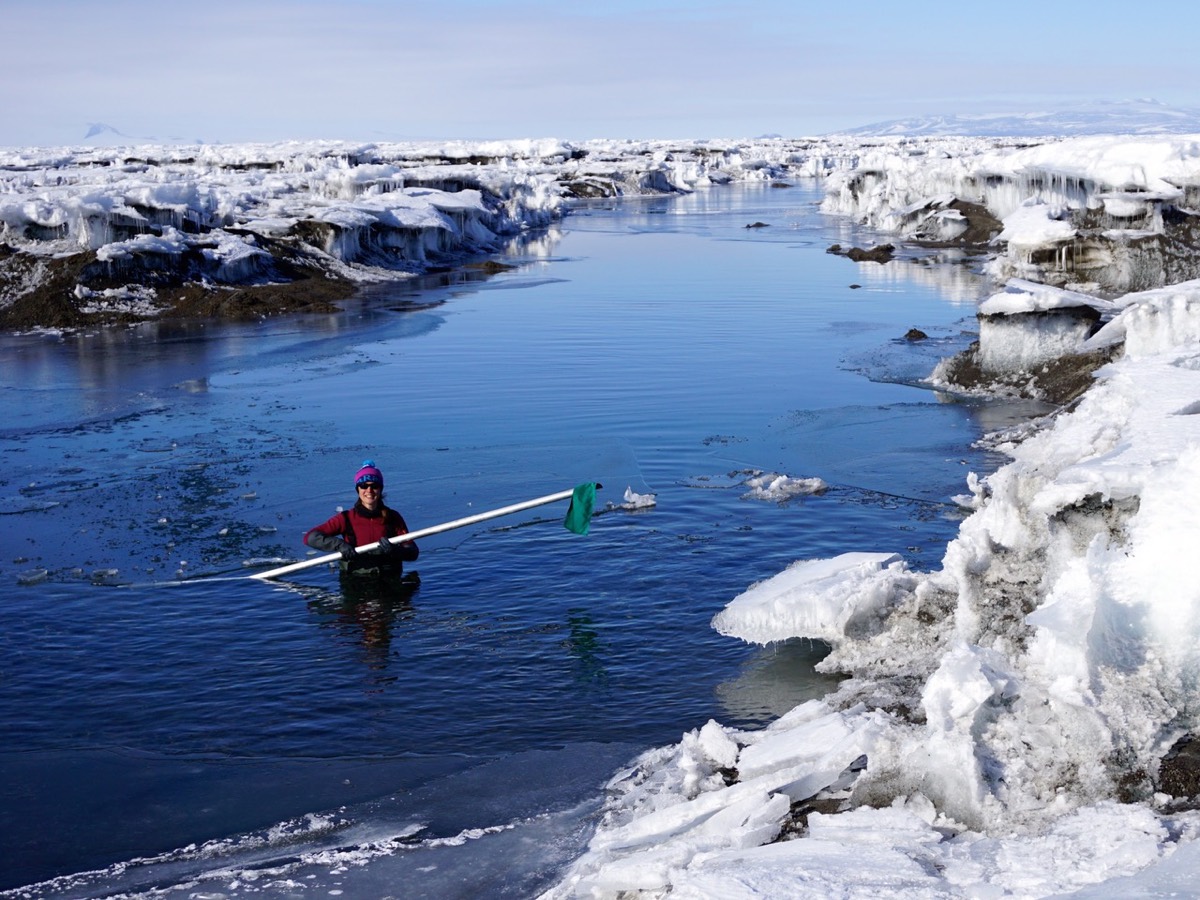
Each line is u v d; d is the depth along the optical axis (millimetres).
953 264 34656
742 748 6535
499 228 49000
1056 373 16328
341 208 36031
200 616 9258
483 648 8508
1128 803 5301
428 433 15086
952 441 14016
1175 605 6215
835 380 18047
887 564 8859
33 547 10945
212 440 14930
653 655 8266
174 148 128125
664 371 18984
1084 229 28234
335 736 7262
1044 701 5891
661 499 11898
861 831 5277
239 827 6258
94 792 6660
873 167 54906
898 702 6684
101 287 26938
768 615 8289
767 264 35906
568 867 5672
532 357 20562
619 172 86875
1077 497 7258
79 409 17000
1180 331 14672
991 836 5223
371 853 5902
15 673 8250
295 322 25688
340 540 10195
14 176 52812
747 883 4773
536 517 11391
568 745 7039
